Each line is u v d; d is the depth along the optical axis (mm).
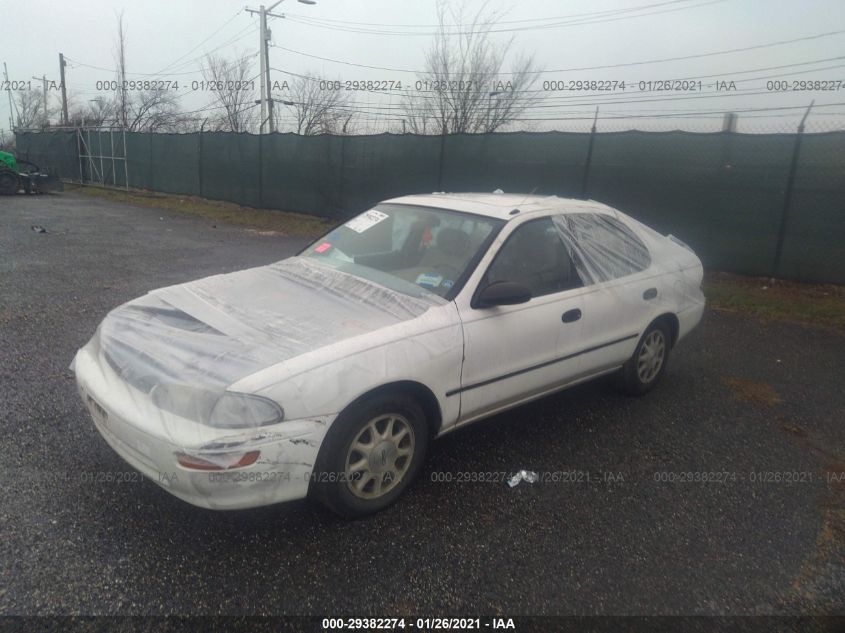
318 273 3857
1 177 20000
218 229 13664
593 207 4617
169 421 2615
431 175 12312
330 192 14477
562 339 3887
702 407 4738
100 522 2920
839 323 7199
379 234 4160
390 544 2906
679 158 9266
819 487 3646
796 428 4445
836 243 8227
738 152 8773
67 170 25750
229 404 2586
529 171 10844
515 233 3814
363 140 13461
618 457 3875
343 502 2955
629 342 4461
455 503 3270
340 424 2850
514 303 3408
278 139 15594
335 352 2840
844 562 2971
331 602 2529
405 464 3223
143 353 2947
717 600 2678
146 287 7539
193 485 2557
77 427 3797
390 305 3330
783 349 6305
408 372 3035
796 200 8438
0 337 5340
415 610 2520
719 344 6406
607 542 3025
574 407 4621
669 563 2898
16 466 3330
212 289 3668
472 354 3357
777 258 8695
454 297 3400
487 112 17203
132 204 18266
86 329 5727
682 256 5148
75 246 10414
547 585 2707
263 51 21359
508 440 4031
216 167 17984
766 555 2996
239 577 2631
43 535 2799
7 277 7711
